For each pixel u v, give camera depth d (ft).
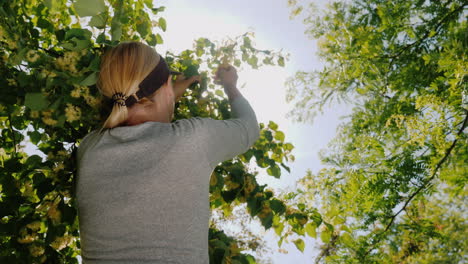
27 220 4.53
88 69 4.06
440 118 9.86
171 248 2.60
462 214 15.47
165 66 3.37
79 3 4.07
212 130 3.03
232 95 4.19
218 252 4.70
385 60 16.61
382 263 11.91
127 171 2.79
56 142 5.03
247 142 3.41
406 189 11.66
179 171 2.77
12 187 4.75
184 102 5.90
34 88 4.43
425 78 15.01
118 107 3.05
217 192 5.71
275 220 5.84
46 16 5.71
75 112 4.49
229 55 6.02
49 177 4.72
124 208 2.67
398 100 16.14
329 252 12.45
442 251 14.88
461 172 11.07
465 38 10.86
